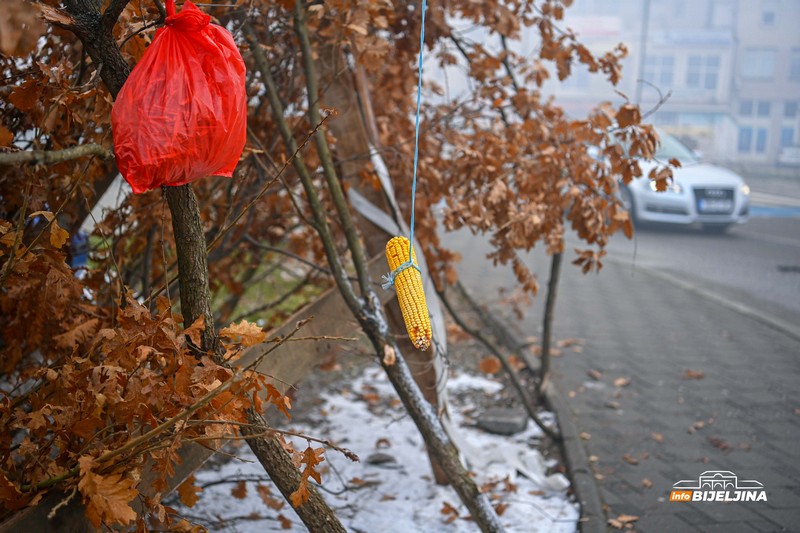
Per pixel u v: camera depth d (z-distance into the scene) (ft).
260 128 13.99
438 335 13.92
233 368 7.66
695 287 32.07
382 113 16.39
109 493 6.24
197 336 7.39
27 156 5.91
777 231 47.26
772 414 18.76
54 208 9.86
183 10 6.64
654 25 115.85
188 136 6.57
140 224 11.50
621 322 26.96
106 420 7.46
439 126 16.03
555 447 17.26
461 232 45.29
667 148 46.50
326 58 13.14
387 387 20.86
